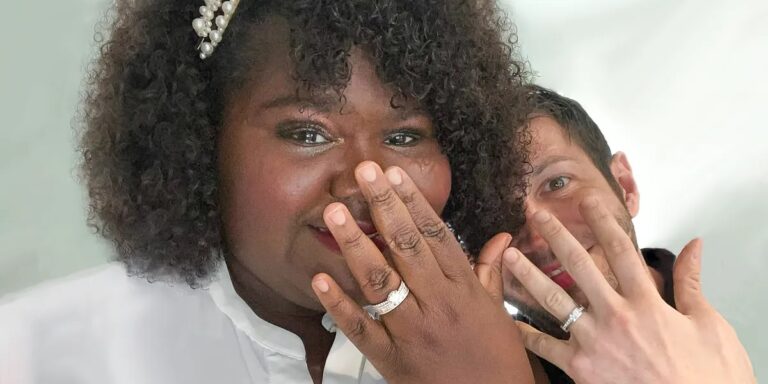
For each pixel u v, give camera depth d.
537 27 1.20
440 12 0.67
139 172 0.71
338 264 0.64
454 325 0.63
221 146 0.68
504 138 0.78
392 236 0.59
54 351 0.70
